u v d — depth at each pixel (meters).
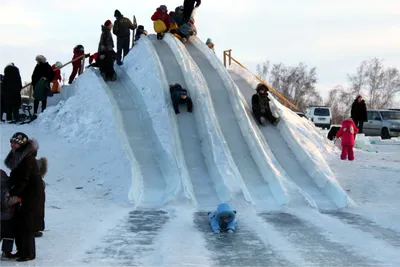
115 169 14.78
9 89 20.39
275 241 9.34
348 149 19.42
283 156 16.45
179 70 20.45
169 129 16.56
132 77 20.94
